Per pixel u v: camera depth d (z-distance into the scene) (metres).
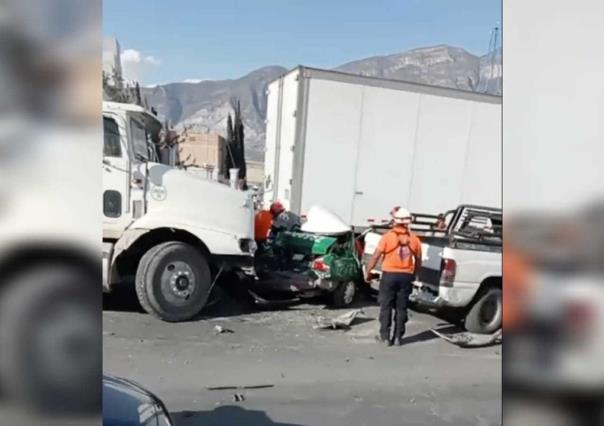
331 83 9.37
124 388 2.45
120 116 6.36
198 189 6.64
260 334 6.46
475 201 10.39
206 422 4.05
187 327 6.46
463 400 4.80
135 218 6.43
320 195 9.41
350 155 9.54
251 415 4.22
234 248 6.79
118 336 5.90
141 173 6.43
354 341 6.46
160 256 6.46
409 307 8.20
